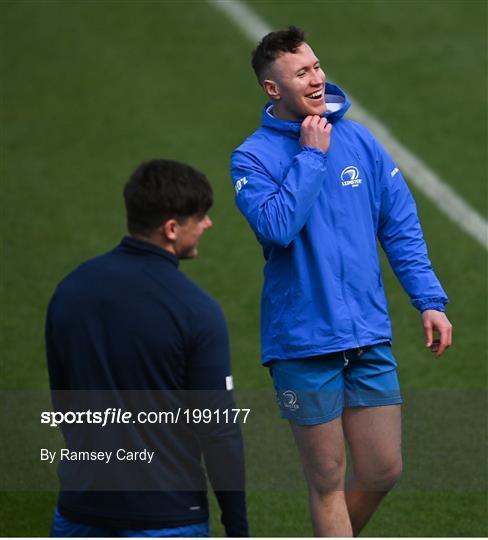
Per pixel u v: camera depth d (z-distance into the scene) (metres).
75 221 31.75
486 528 18.44
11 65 41.22
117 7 45.09
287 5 44.97
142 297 12.71
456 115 37.69
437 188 33.53
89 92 39.34
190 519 12.89
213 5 45.12
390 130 36.94
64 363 12.98
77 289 12.93
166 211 12.84
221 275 28.80
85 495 12.85
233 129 36.91
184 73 40.53
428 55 41.44
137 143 36.16
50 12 44.84
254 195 15.59
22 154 35.62
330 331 15.50
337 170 15.85
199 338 12.66
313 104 15.82
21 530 18.28
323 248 15.56
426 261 16.36
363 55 41.59
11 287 28.20
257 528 18.59
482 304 27.48
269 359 15.98
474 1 44.94
